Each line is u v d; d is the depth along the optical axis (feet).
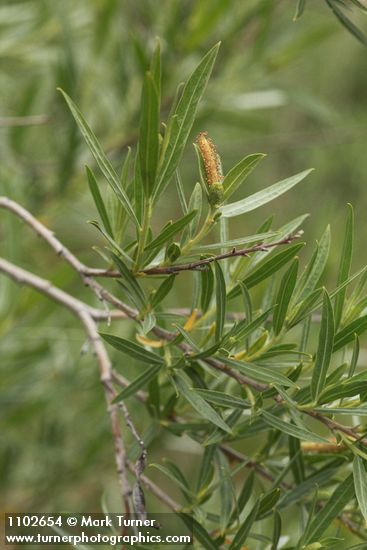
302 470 2.39
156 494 2.47
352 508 2.44
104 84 3.53
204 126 3.76
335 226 3.51
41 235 2.55
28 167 3.50
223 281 2.28
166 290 2.33
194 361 2.37
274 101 3.81
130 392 2.36
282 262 2.31
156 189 2.25
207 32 3.26
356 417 2.42
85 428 3.40
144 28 3.42
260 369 2.29
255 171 4.95
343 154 4.84
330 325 2.24
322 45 5.06
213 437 2.39
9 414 3.37
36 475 3.42
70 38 3.29
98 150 2.25
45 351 3.28
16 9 3.56
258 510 2.34
